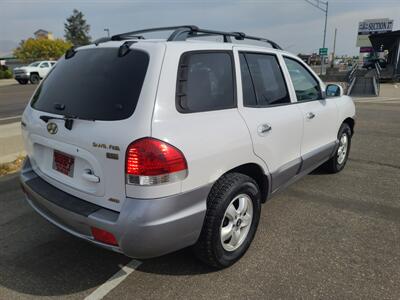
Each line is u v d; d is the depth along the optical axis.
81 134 2.39
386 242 3.27
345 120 5.05
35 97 3.10
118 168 2.23
